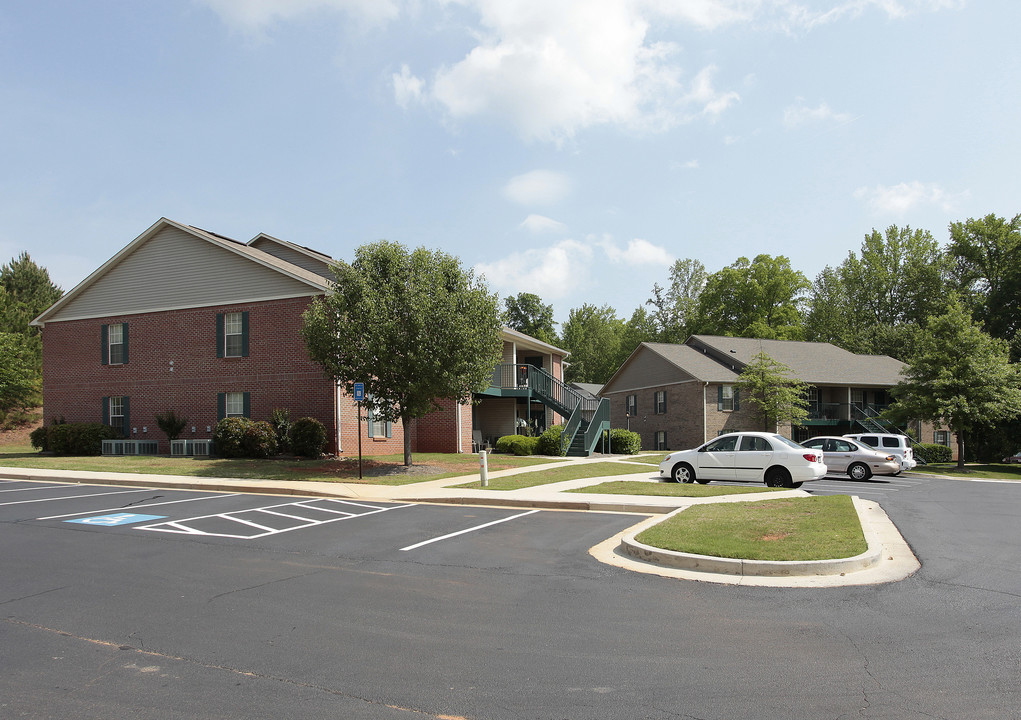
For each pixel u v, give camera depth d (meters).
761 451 17.81
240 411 26.36
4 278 50.69
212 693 4.80
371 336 19.77
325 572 8.49
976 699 4.62
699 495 15.55
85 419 29.08
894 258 72.94
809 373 44.31
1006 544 10.06
